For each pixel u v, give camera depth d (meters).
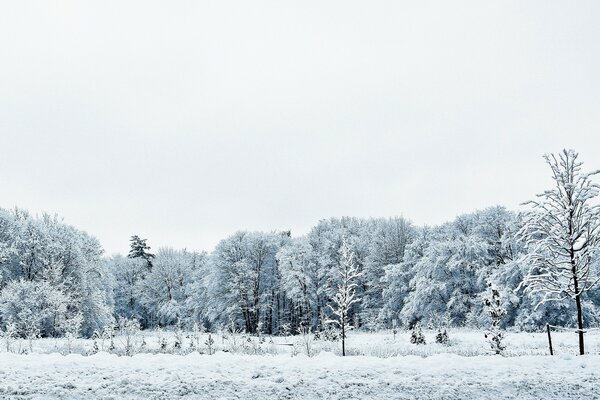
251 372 8.55
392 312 44.12
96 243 52.69
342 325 16.42
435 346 21.03
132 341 25.52
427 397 7.24
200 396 7.22
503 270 32.44
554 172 11.76
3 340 23.78
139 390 7.44
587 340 20.36
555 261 11.85
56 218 47.09
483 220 42.56
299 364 9.25
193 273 69.50
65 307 34.84
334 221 67.88
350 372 8.52
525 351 17.20
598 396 7.31
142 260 78.81
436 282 38.75
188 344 26.70
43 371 8.51
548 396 7.32
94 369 8.66
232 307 51.56
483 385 7.76
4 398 7.01
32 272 40.72
